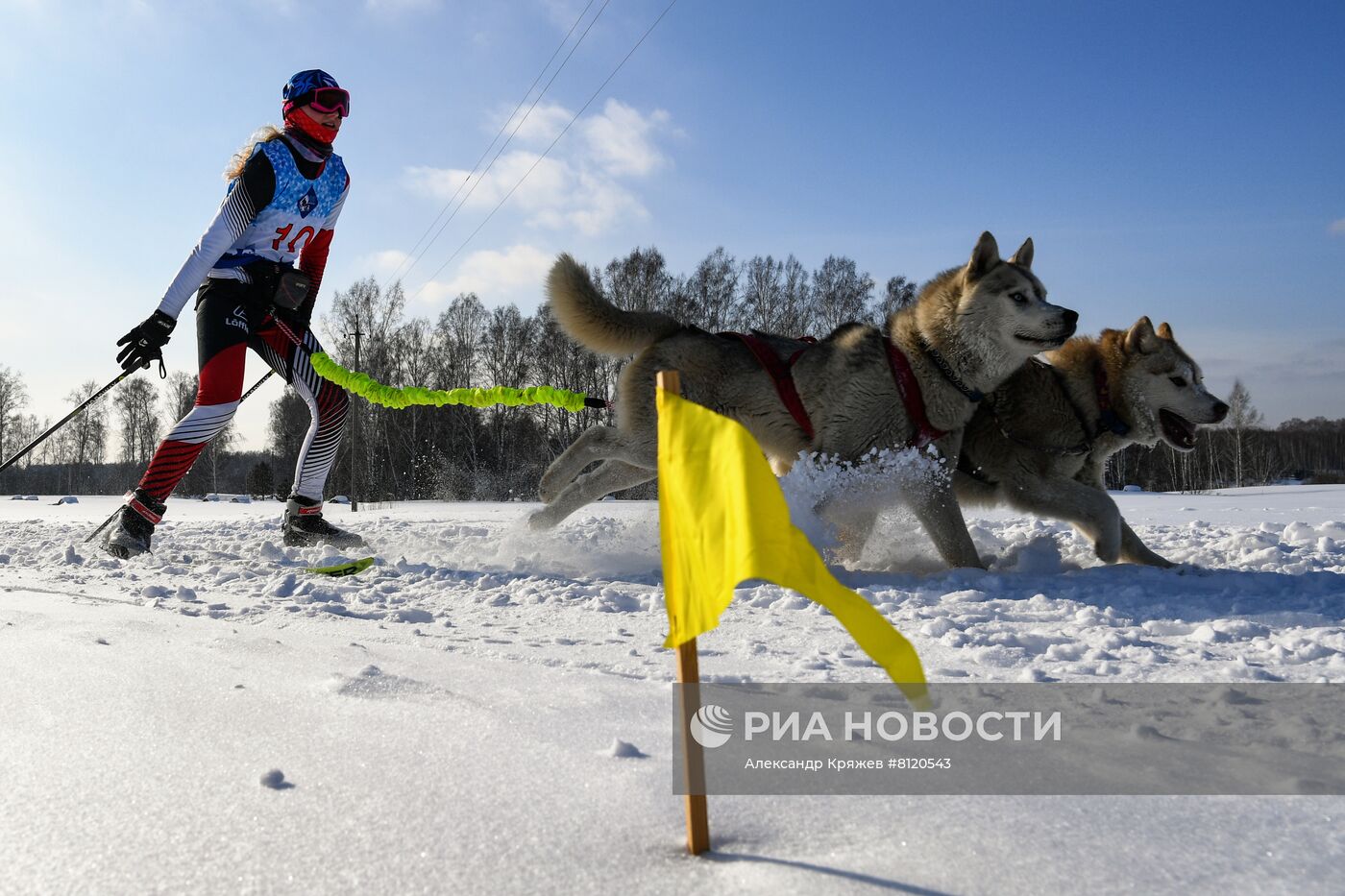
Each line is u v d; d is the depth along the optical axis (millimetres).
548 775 1669
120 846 1337
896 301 41312
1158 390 5777
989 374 5324
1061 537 7523
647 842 1367
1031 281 5273
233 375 6266
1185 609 4094
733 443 1281
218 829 1398
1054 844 1366
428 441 42281
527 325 42906
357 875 1245
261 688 2293
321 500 6988
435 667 2604
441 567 5664
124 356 5840
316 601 4332
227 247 5984
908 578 4988
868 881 1228
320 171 6285
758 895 1188
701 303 40500
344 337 41312
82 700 2154
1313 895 1201
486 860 1293
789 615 3941
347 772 1661
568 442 41062
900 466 5305
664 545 1451
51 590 4570
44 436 6207
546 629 3631
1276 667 2869
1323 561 5887
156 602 4152
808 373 5488
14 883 1228
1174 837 1402
